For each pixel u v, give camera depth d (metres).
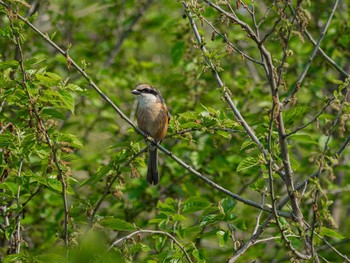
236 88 15.45
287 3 8.57
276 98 8.45
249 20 15.17
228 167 14.73
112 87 16.30
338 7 15.93
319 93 14.88
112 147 9.44
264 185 10.02
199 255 8.98
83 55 17.66
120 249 8.45
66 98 9.02
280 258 14.86
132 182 14.47
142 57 19.88
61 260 7.80
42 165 9.41
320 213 8.57
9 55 13.33
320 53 11.52
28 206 13.44
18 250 9.38
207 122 9.52
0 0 8.93
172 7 18.83
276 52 16.20
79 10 18.33
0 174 9.48
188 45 14.67
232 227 9.30
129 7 18.06
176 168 14.84
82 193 13.92
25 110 9.01
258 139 9.95
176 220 9.77
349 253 14.26
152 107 11.98
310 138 9.71
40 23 17.66
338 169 14.82
